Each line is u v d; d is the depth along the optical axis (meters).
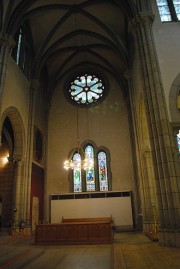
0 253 8.63
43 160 21.05
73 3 17.55
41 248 11.18
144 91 12.12
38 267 7.23
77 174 21.09
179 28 13.19
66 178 20.98
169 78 12.00
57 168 21.41
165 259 7.48
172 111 11.36
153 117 11.46
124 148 21.27
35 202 18.33
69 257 8.73
